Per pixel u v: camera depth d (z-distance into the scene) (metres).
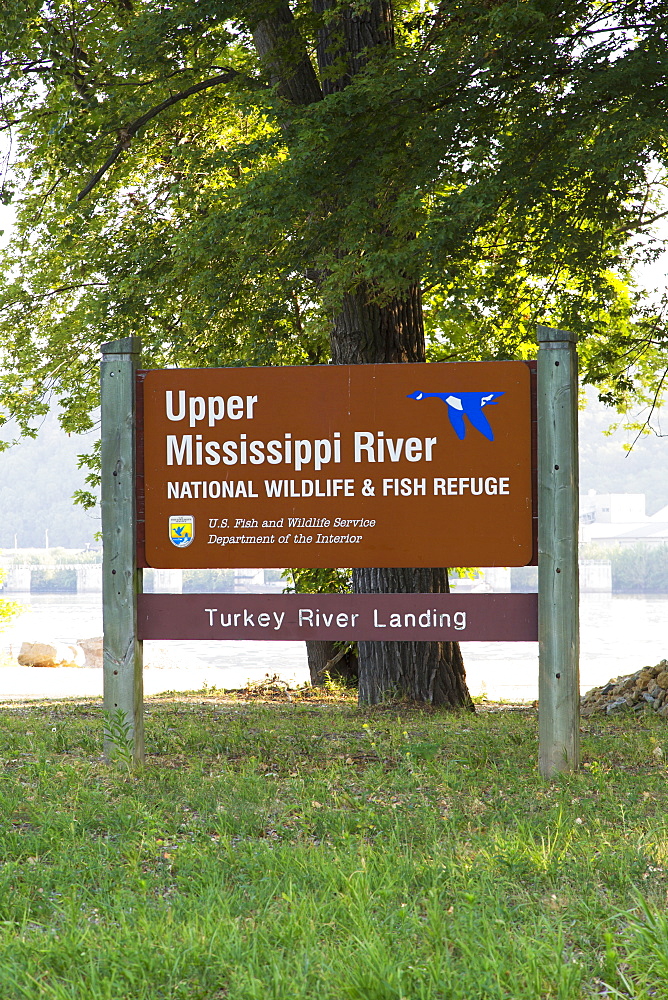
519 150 14.63
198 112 22.05
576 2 14.23
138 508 10.17
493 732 12.72
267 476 10.02
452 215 14.55
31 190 24.75
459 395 9.77
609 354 22.23
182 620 10.05
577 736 9.60
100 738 11.15
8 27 18.27
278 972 4.84
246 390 10.04
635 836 7.24
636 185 16.27
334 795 8.62
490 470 9.73
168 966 5.02
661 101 13.92
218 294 18.80
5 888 6.13
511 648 75.38
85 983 4.86
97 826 7.71
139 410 10.17
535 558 9.71
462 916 5.60
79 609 153.88
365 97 14.71
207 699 22.09
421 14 18.28
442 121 14.44
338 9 15.66
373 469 9.88
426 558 9.81
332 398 9.94
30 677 36.88
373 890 6.16
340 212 15.23
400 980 4.73
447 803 8.50
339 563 9.91
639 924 5.34
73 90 20.30
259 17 17.05
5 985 4.82
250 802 8.46
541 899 6.05
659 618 122.81
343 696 23.45
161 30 17.02
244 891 6.21
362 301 17.81
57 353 26.27
